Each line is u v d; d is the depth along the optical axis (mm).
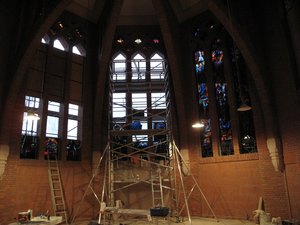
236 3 11688
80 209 12367
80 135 13336
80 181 12734
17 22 11430
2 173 10219
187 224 11125
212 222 11414
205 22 14375
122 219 12484
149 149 14055
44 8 11305
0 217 10086
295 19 10023
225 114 13180
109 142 12305
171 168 12242
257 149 11656
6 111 10539
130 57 15148
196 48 14758
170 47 13000
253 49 11195
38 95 12211
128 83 14180
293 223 8102
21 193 10883
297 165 10078
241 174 12070
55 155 12359
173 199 12422
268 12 11438
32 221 8227
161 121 14539
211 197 12750
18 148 11070
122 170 13594
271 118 10781
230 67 13156
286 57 10531
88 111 13750
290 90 10328
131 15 15102
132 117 14414
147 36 15477
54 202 11305
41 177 11609
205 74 14078
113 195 12570
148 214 9141
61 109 13031
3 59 10883
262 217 8648
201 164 13352
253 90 11984
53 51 13117
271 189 10930
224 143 13016
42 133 11961
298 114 10000
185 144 13492
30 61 11258
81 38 14312
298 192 9992
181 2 14352
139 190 13570
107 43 12531
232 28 11156
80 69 14039
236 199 12031
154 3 11758
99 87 13289
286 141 10516
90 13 14492
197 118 13883
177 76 13391
